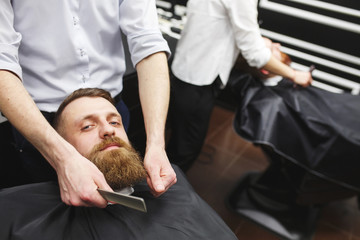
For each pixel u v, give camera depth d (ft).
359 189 3.91
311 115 3.96
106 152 2.08
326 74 7.39
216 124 7.67
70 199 1.71
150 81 2.38
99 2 2.25
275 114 4.03
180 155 4.94
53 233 1.93
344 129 3.77
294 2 6.93
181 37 4.38
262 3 7.27
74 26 2.21
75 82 2.42
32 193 2.14
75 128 2.18
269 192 5.24
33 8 2.05
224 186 5.80
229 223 5.07
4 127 3.44
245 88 4.50
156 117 2.25
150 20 2.51
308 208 5.28
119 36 2.62
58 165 1.77
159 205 2.28
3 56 1.85
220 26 3.96
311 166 4.00
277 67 4.02
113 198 1.59
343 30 6.67
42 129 1.77
